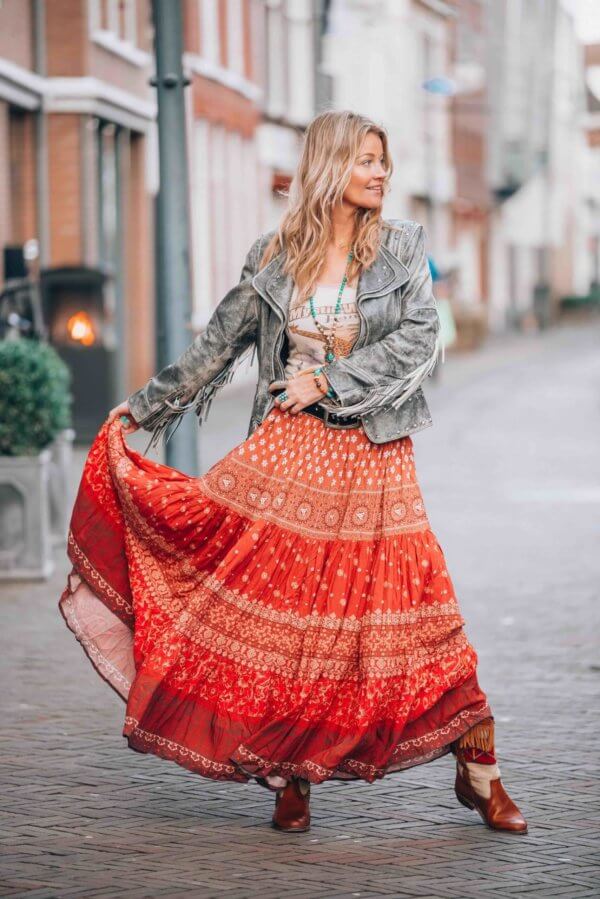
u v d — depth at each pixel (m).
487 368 42.09
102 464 5.76
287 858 5.37
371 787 6.29
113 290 25.28
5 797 6.09
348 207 5.65
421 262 5.68
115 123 25.23
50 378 11.59
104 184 25.20
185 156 11.02
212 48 32.06
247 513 5.61
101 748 6.86
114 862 5.31
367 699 5.51
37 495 11.53
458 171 60.19
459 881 5.13
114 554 5.73
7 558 11.55
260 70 36.03
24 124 22.88
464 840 5.58
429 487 17.78
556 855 5.41
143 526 5.64
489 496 16.95
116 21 25.41
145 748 5.57
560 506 16.09
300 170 5.65
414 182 53.06
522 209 69.44
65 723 7.33
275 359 5.69
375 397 5.50
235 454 5.63
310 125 5.66
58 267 20.45
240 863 5.31
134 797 6.11
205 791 6.20
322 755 5.51
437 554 5.64
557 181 80.12
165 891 5.02
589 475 18.92
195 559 5.63
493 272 67.81
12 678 8.31
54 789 6.21
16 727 7.25
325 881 5.13
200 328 31.23
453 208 60.00
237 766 5.55
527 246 74.19
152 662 5.56
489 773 5.68
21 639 9.38
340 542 5.59
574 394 33.00
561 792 6.18
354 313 5.63
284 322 5.66
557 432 24.83
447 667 5.59
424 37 54.78
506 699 7.87
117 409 5.82
